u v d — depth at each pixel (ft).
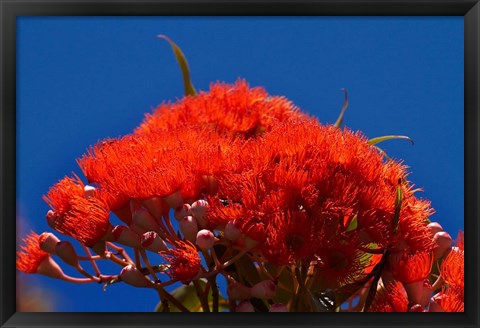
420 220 4.06
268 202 3.70
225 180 3.89
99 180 4.14
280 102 5.18
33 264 4.19
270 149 3.95
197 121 4.90
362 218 3.89
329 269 3.82
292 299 4.04
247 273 4.04
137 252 4.00
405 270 3.92
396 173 4.14
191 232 3.81
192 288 4.83
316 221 3.75
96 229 3.93
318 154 3.96
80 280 4.21
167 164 3.98
